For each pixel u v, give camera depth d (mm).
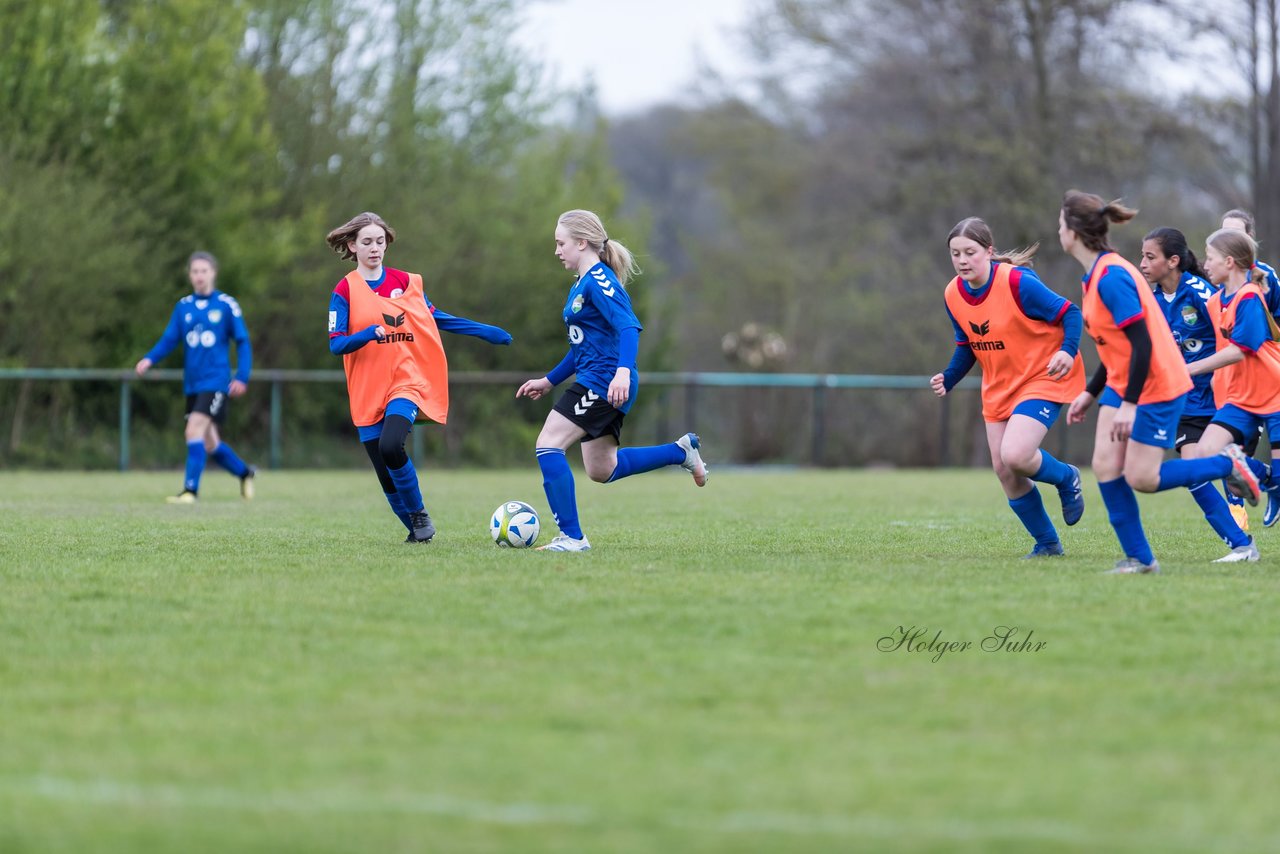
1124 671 17641
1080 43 110750
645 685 16859
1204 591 23609
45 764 13820
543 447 29766
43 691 16688
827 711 15719
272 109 95188
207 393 50969
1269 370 32531
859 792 12898
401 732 14867
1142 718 15484
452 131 102562
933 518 43156
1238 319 31078
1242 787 13125
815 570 26516
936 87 121000
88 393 84000
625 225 109312
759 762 13812
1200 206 117812
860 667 17797
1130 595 23109
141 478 70938
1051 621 20719
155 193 85875
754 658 18281
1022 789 13016
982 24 112812
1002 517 43688
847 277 131875
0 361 79500
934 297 120000
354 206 97062
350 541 32938
